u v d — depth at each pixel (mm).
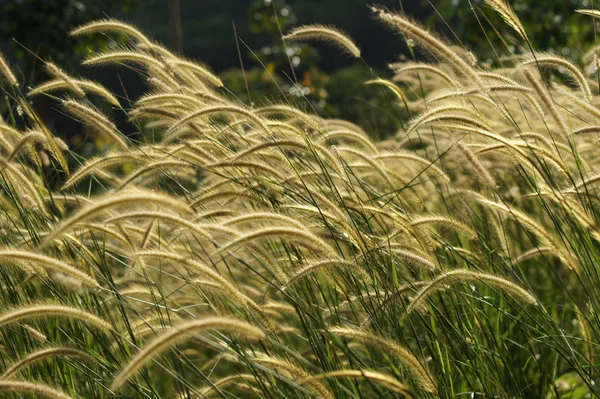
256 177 5453
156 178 6113
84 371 4980
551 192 5426
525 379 5785
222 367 7242
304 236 4293
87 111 5738
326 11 37219
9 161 5258
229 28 37688
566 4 14398
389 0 34062
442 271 4980
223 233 4516
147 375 4770
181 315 5867
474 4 14594
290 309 5477
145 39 6195
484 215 6594
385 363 5699
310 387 4059
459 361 5047
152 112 5746
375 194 5891
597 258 5254
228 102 5691
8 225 6102
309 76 19109
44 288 5969
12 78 6254
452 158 7355
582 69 7188
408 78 7363
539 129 6555
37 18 15664
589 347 5297
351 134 5840
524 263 7582
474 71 5434
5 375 4086
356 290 5000
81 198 5762
